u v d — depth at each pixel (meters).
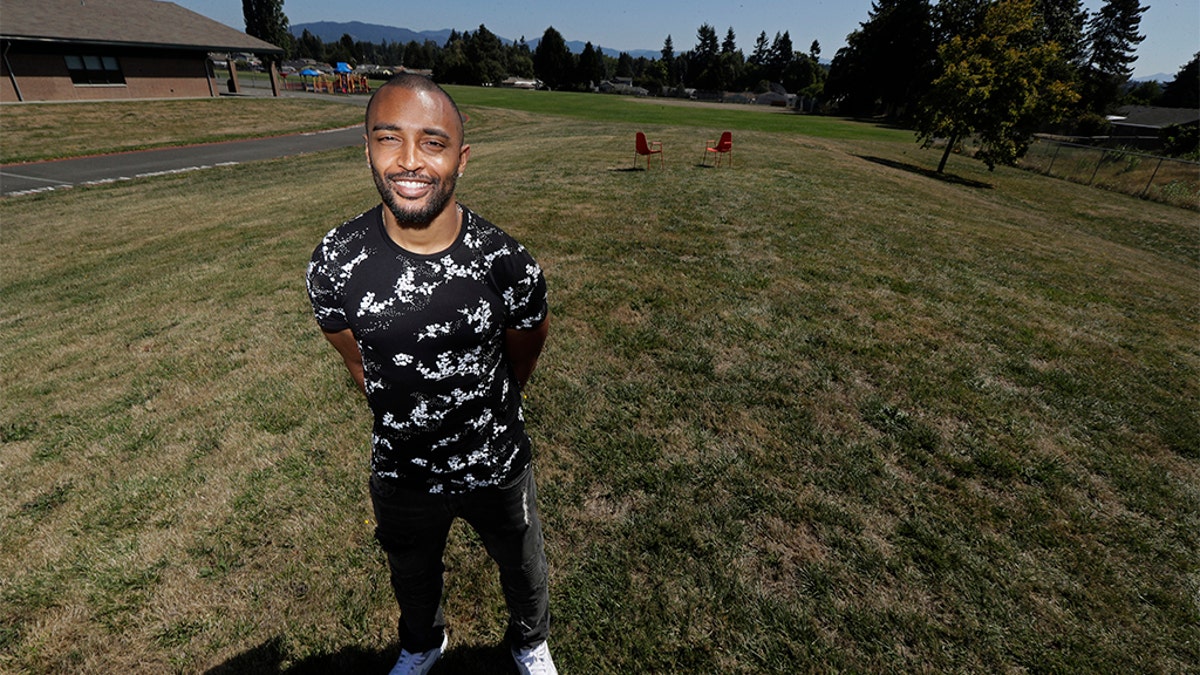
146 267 7.59
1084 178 23.28
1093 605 2.29
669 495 2.82
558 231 7.36
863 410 3.58
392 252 1.16
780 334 4.55
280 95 39.94
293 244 7.79
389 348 1.20
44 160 18.44
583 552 2.49
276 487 2.91
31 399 4.19
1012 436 3.38
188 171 17.20
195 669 2.05
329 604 2.27
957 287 5.89
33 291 7.12
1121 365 4.40
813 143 23.78
